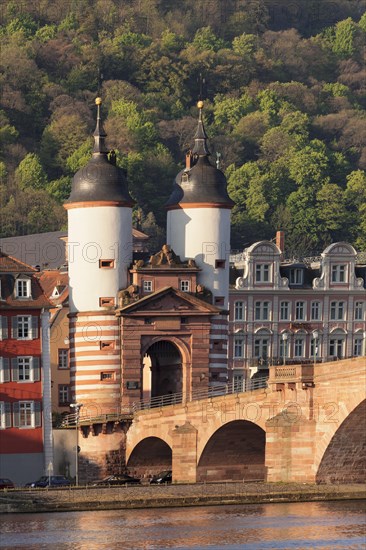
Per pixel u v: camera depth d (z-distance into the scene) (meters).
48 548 193.25
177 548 193.25
